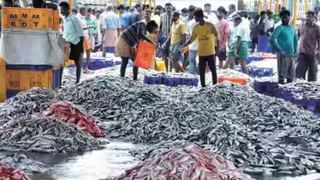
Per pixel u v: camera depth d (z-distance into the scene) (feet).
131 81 48.67
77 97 44.37
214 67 57.52
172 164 21.07
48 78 49.01
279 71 57.98
